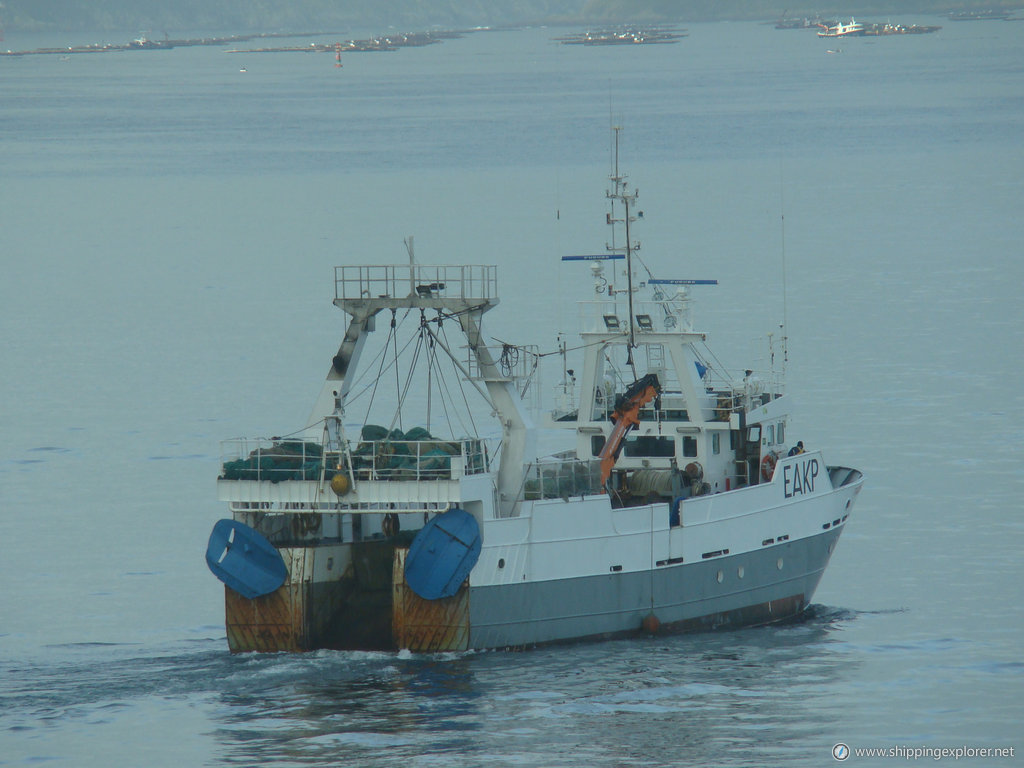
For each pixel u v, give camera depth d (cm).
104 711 17175
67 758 16000
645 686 17700
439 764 15662
